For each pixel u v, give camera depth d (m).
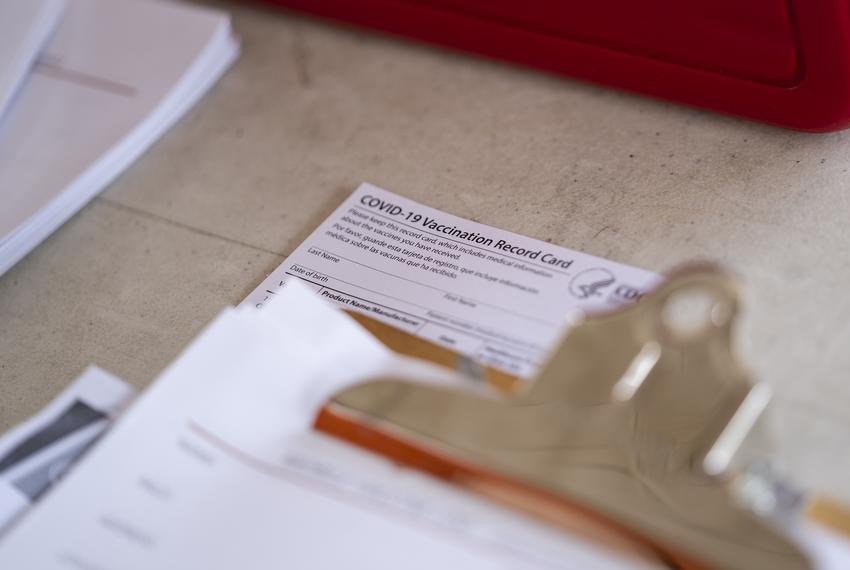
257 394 0.42
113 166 0.51
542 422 0.41
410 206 0.49
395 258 0.47
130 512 0.41
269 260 0.48
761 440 0.42
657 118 0.51
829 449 0.41
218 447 0.41
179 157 0.52
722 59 0.48
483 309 0.45
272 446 0.41
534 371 0.44
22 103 0.53
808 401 0.42
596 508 0.40
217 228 0.49
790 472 0.41
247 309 0.43
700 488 0.40
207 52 0.53
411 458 0.41
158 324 0.47
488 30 0.52
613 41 0.50
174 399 0.42
